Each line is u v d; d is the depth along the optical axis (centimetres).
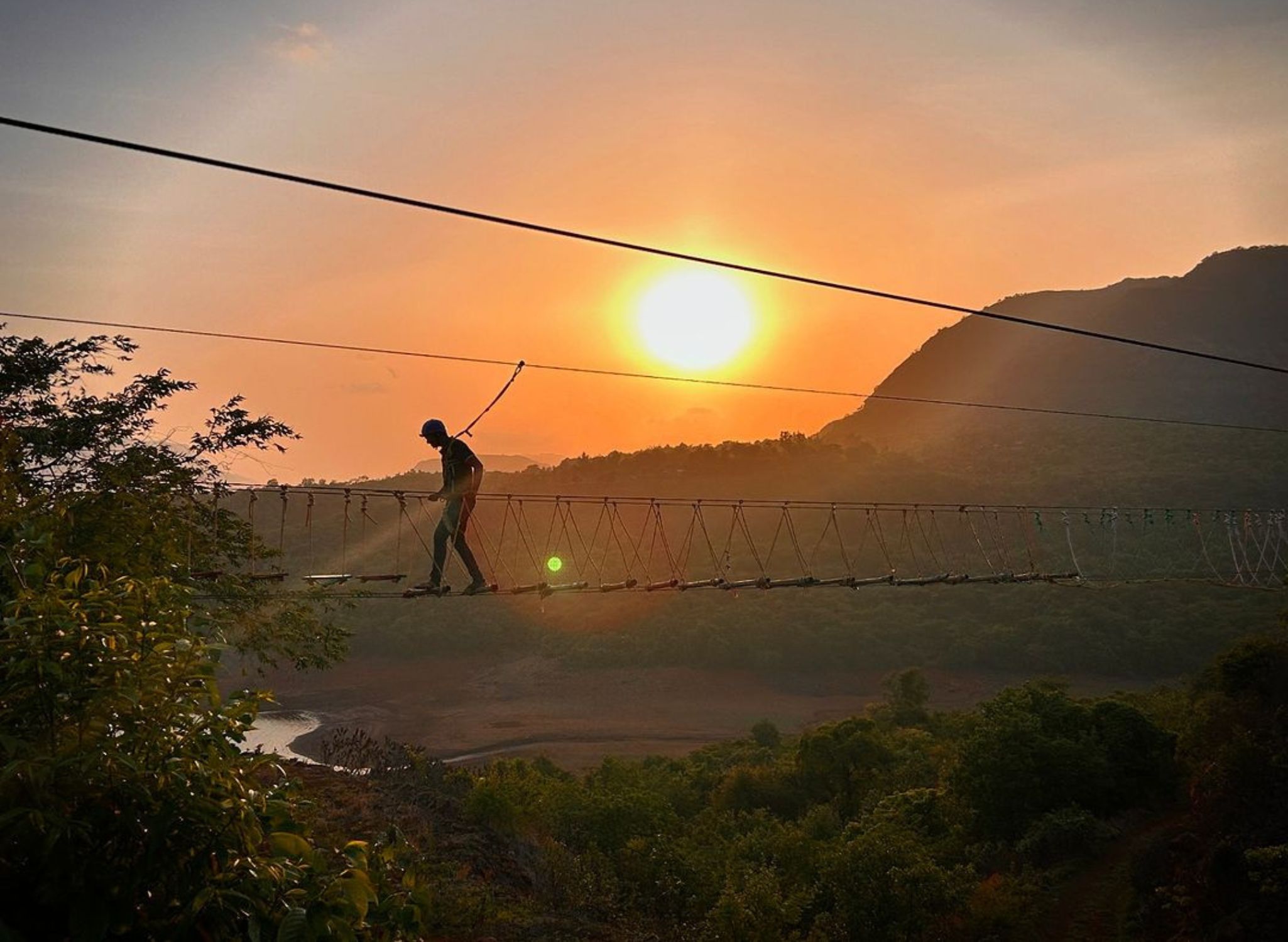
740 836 3409
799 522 10519
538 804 2722
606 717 8181
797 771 4694
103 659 632
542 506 10694
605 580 9362
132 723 641
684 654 9200
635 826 2792
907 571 9744
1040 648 8481
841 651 9044
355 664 9431
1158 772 3766
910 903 2630
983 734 3772
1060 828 3366
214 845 649
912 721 6419
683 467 11756
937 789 4094
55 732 636
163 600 738
